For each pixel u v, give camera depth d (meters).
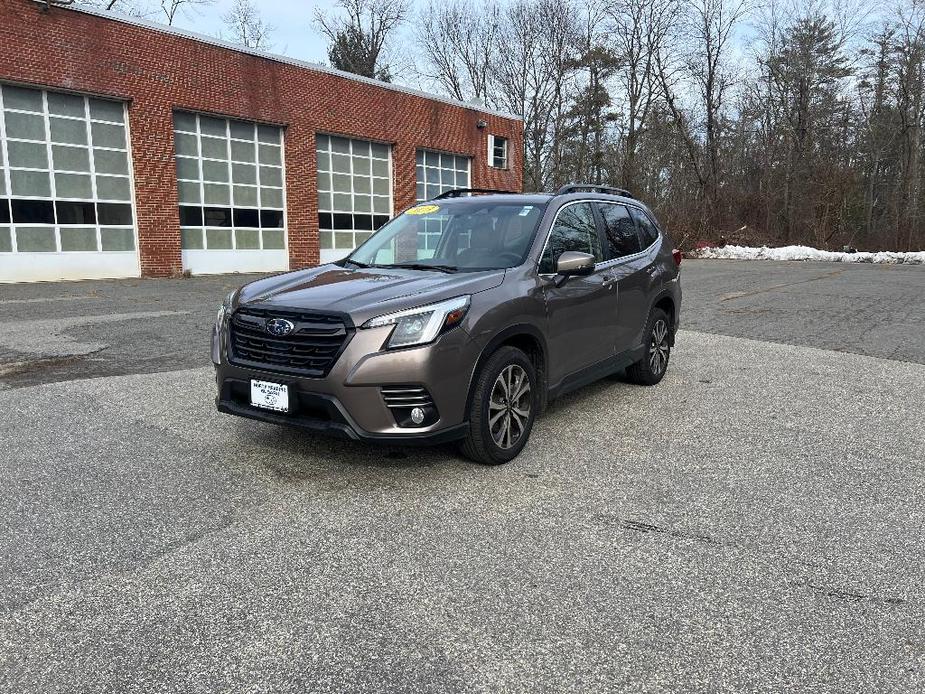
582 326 4.91
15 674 2.22
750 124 45.47
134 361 7.22
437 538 3.20
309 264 23.03
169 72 18.47
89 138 17.25
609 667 2.28
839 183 38.72
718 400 5.79
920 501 3.69
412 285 3.98
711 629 2.49
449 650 2.36
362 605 2.64
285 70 21.48
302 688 2.16
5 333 8.94
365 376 3.56
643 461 4.27
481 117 29.20
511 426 4.25
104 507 3.52
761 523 3.40
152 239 18.53
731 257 33.66
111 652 2.34
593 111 47.53
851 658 2.33
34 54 15.84
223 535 3.21
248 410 3.97
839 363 7.42
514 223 4.86
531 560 3.00
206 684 2.18
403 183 26.14
